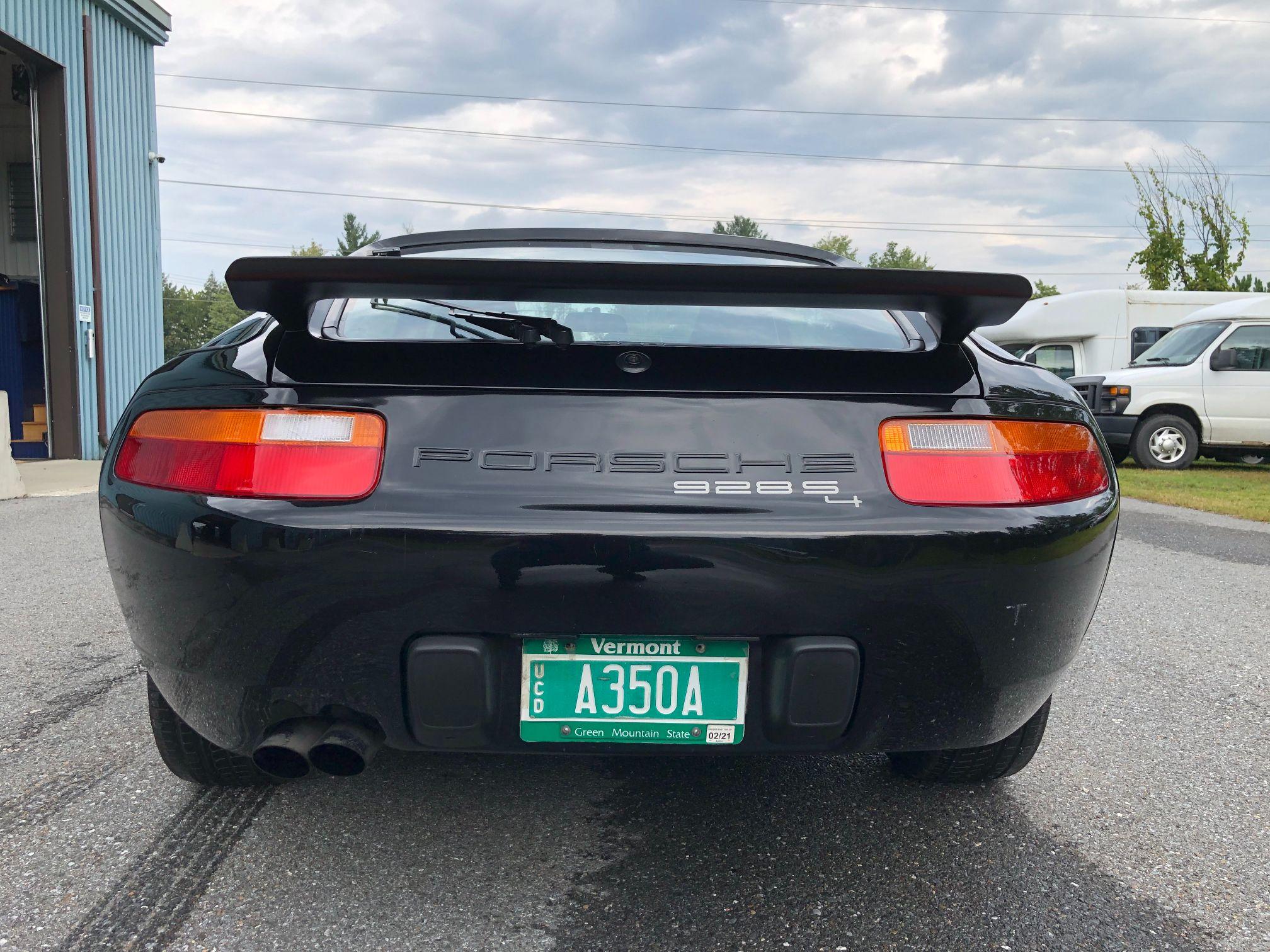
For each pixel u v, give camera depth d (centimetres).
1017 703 162
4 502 755
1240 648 345
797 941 154
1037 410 160
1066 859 184
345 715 150
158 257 1491
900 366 161
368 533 142
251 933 154
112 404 1352
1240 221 2395
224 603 146
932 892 170
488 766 225
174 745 192
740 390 154
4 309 1345
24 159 1492
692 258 229
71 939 152
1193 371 1118
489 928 156
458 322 176
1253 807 210
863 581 145
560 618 144
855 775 224
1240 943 156
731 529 143
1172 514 728
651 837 189
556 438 148
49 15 1207
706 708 150
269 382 152
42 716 255
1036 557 151
